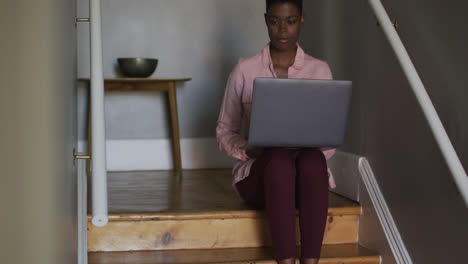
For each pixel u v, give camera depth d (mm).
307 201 1728
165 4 3518
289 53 2020
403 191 1827
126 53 3488
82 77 3371
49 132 907
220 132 2062
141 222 1944
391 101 1920
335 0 2492
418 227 1720
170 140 3525
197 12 3553
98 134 1450
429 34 1682
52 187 938
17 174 674
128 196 2402
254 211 2008
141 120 3539
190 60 3562
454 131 1527
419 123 1707
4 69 622
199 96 3584
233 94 2041
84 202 1676
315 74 2039
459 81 1504
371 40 2092
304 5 2947
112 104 3504
